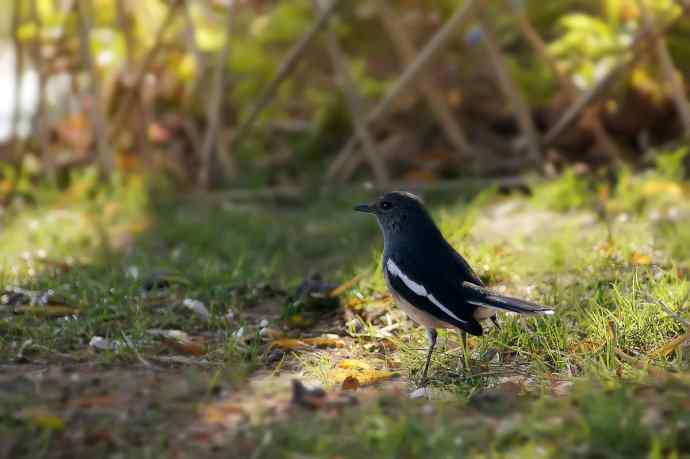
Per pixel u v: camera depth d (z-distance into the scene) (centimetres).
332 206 1481
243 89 1723
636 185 1327
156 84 1741
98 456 626
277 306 1016
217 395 730
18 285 1038
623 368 762
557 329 855
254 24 1733
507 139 1641
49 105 1861
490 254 1080
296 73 1727
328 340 891
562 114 1578
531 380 773
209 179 1570
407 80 1497
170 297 1014
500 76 1495
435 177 1554
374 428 649
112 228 1388
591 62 1555
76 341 875
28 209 1481
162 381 759
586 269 1032
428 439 624
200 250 1279
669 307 883
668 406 666
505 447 625
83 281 1025
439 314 807
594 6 1631
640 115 1547
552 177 1451
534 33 1506
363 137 1532
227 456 623
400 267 848
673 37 1499
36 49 1589
